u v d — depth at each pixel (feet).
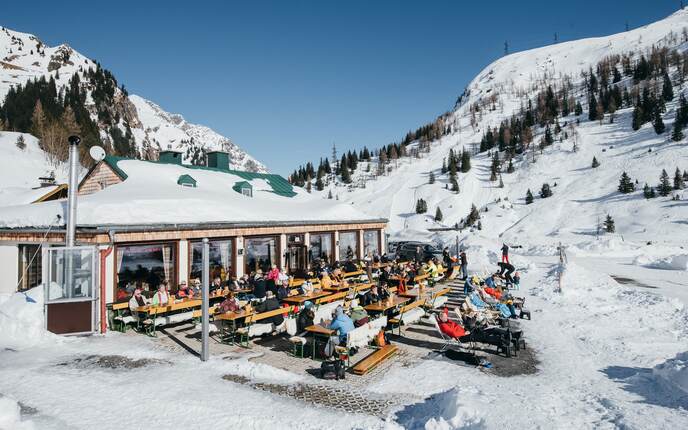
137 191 60.80
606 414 20.17
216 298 47.32
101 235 40.52
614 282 60.34
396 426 19.80
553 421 19.43
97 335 37.73
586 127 503.61
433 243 146.61
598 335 35.86
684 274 80.59
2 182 222.69
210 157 104.17
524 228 288.30
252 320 35.22
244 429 20.11
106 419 21.17
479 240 122.52
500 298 45.78
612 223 240.32
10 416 19.90
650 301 47.93
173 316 38.81
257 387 25.26
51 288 37.35
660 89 536.83
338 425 20.25
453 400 20.79
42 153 287.07
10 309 36.29
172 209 52.90
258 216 62.95
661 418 19.02
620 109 536.01
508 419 19.62
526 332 37.47
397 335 37.14
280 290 44.24
